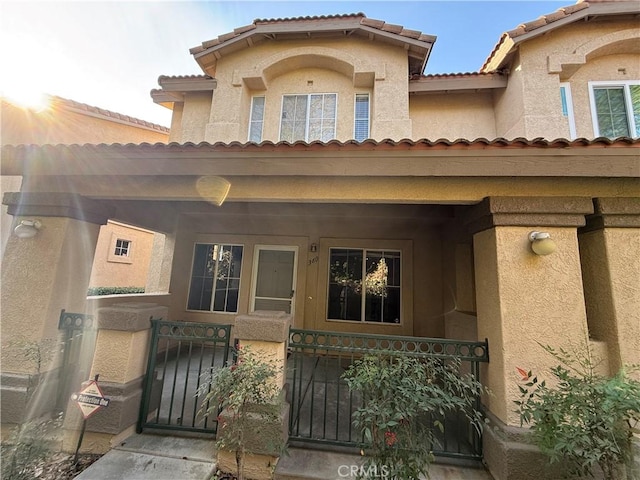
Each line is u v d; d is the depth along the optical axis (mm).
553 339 3400
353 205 6191
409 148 3447
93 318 4312
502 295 3527
